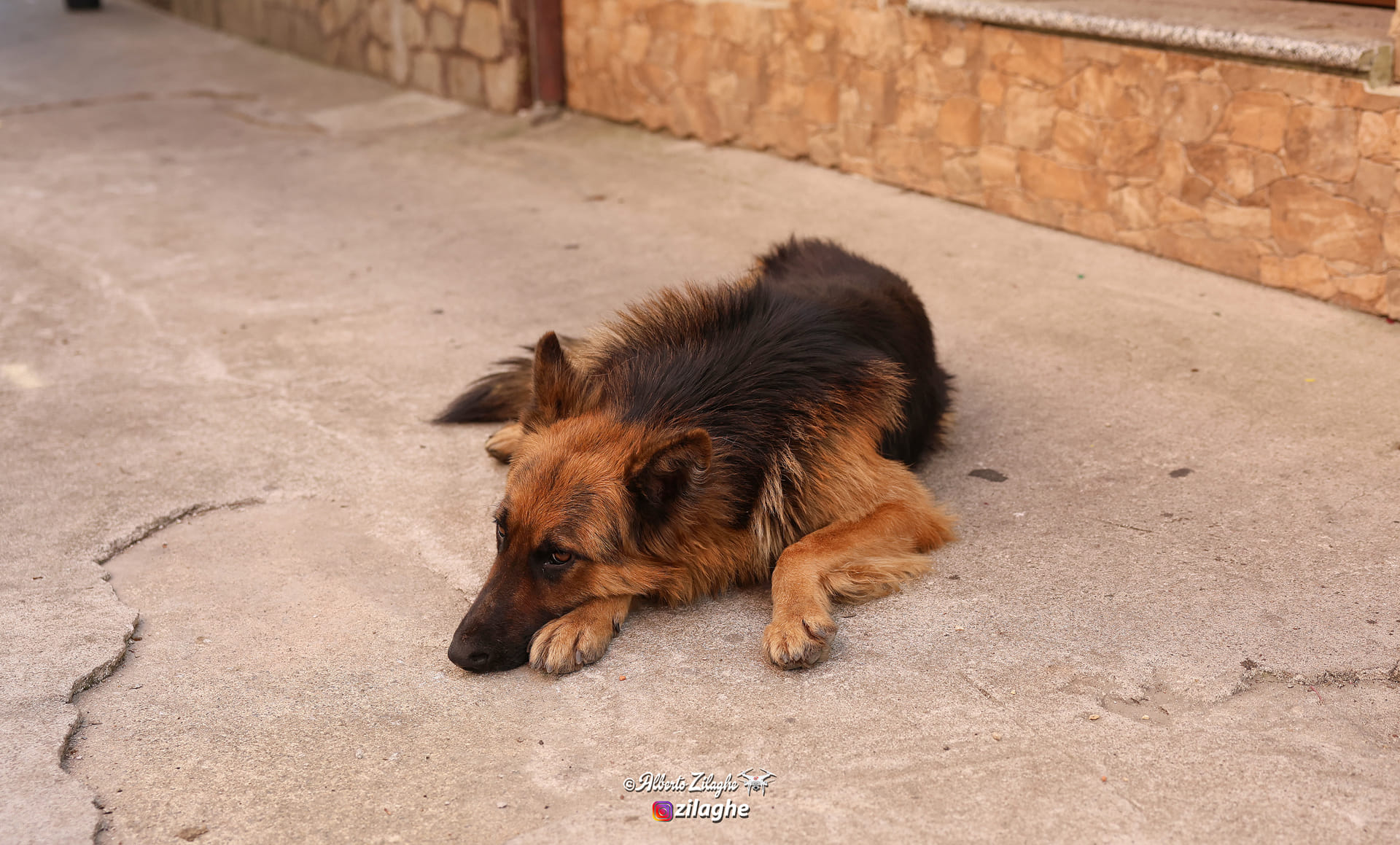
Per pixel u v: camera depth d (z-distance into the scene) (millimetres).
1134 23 5738
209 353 5520
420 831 2570
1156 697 2873
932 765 2680
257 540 3898
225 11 14086
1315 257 5344
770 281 4379
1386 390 4469
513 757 2809
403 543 3850
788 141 8148
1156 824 2455
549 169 8547
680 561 3348
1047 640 3129
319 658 3244
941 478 4113
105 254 7055
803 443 3447
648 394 3422
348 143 9633
